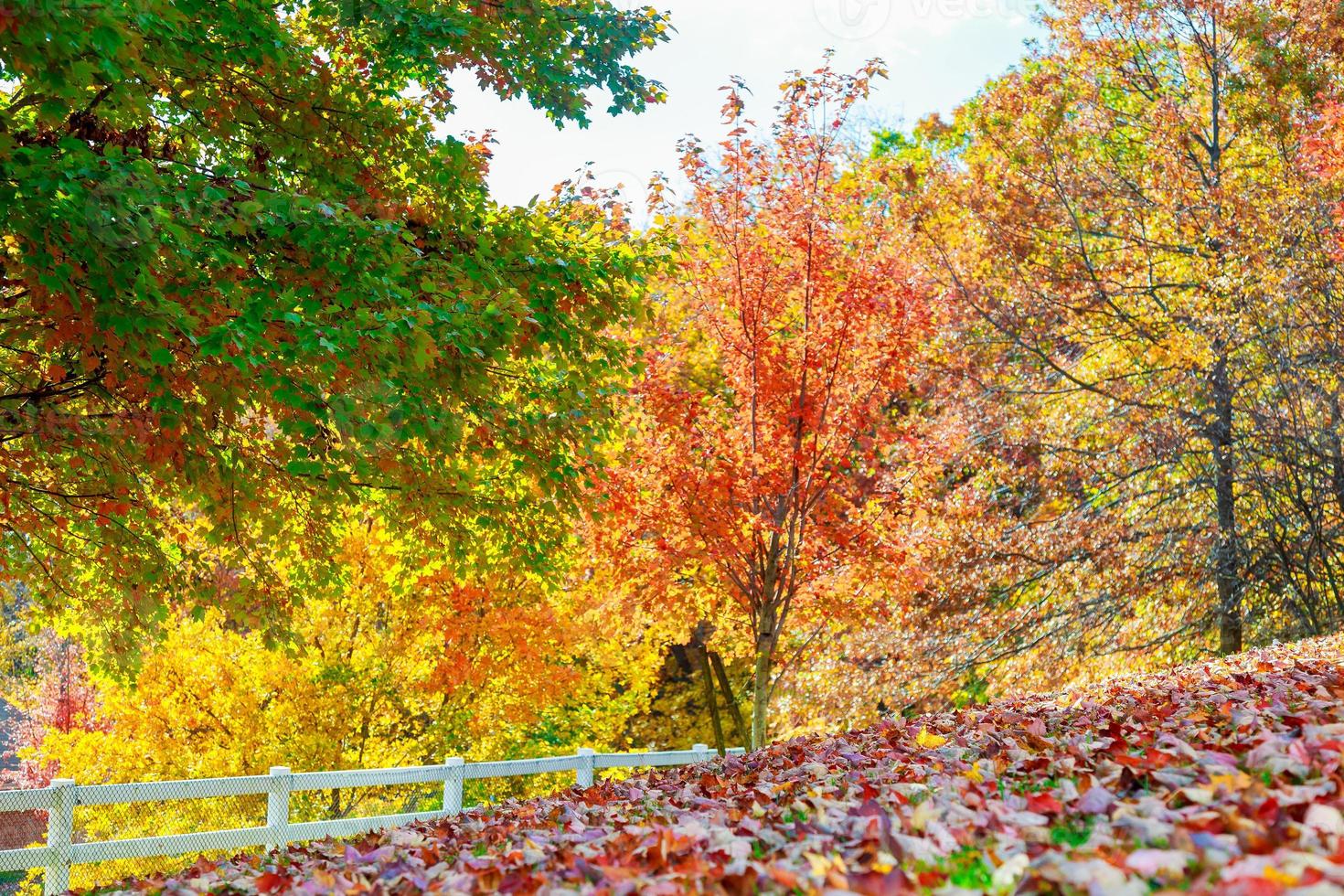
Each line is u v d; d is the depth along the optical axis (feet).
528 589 50.44
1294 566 57.62
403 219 30.01
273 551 35.42
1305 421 54.70
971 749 18.93
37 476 31.42
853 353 43.16
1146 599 62.95
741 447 42.91
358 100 31.91
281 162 31.50
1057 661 63.41
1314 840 8.93
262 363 24.04
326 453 28.27
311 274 26.76
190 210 23.80
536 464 30.76
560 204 36.27
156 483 31.91
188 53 27.48
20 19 18.74
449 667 51.44
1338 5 64.64
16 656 80.02
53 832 25.39
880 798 14.70
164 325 22.59
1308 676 22.30
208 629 52.65
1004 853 10.18
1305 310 55.93
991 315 70.79
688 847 12.46
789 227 41.93
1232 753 13.83
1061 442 67.92
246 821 52.34
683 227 43.78
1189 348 59.26
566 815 18.83
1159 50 75.31
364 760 55.72
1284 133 64.75
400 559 39.17
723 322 44.01
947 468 73.26
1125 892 8.16
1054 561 65.21
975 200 72.18
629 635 60.08
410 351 26.35
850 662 68.08
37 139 25.68
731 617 47.60
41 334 26.76
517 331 28.50
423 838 19.21
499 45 30.81
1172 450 60.23
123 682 34.91
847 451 43.32
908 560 44.86
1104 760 14.79
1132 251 70.33
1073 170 71.92
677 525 42.55
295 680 52.65
